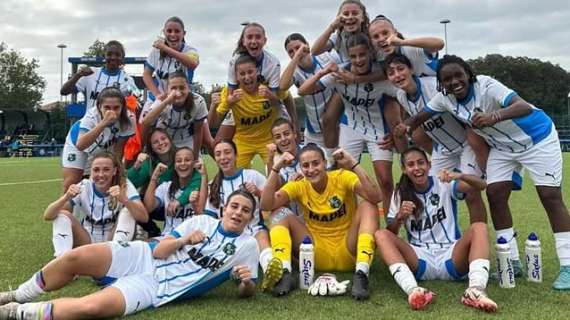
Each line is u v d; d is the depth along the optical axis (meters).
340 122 5.66
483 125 3.60
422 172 3.81
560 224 3.69
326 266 4.08
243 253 3.41
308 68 5.73
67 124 36.31
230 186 4.44
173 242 3.28
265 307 3.19
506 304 3.21
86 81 6.59
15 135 35.59
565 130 33.34
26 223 6.32
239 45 5.65
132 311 3.01
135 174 4.99
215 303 3.28
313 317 2.98
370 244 3.63
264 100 5.64
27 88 52.56
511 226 3.98
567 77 52.09
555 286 3.55
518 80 52.03
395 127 4.75
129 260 3.22
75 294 3.50
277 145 4.76
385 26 4.62
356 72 4.98
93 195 4.23
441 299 3.34
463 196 3.87
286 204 4.14
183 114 5.46
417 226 3.88
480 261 3.35
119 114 4.81
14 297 3.15
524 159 3.79
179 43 6.24
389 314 3.03
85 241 4.13
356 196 4.17
